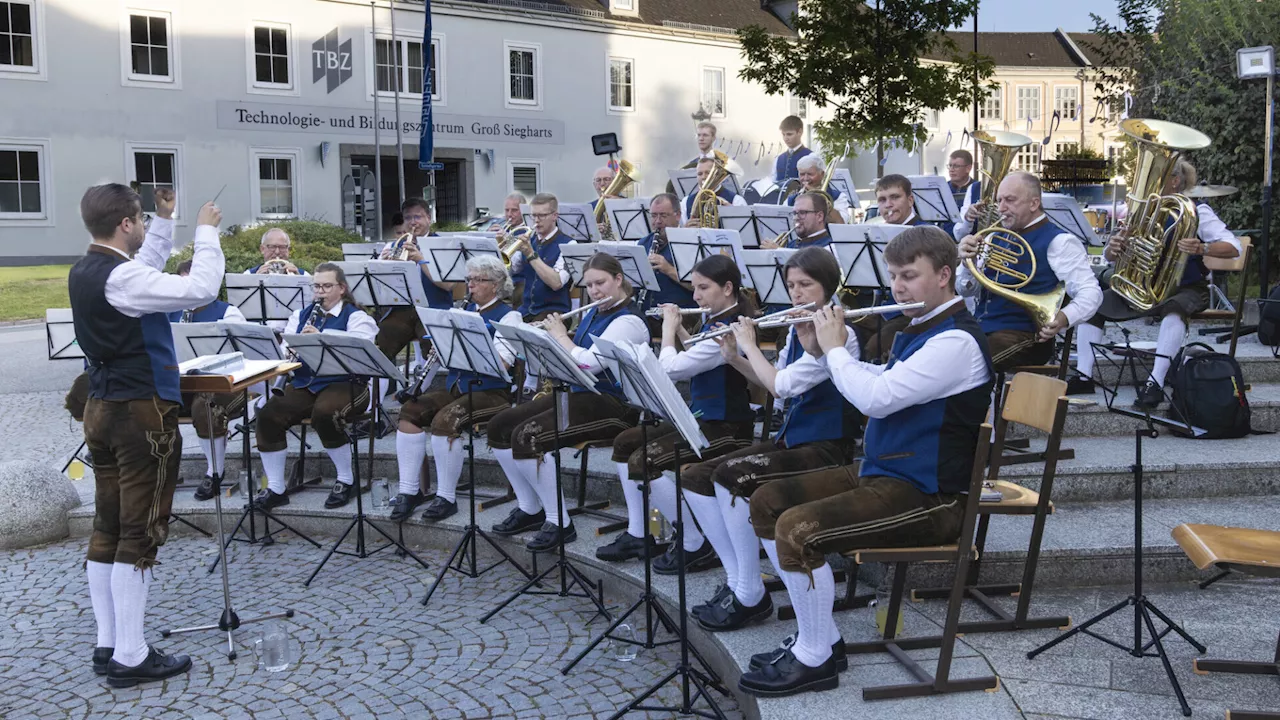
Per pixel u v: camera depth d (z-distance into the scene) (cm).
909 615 411
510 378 586
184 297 422
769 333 645
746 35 1387
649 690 380
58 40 2022
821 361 407
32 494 641
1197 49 962
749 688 353
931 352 339
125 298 416
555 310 758
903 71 1324
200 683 441
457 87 2453
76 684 445
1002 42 3912
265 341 597
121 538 436
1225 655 362
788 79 1391
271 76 2238
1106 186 1474
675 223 721
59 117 2034
